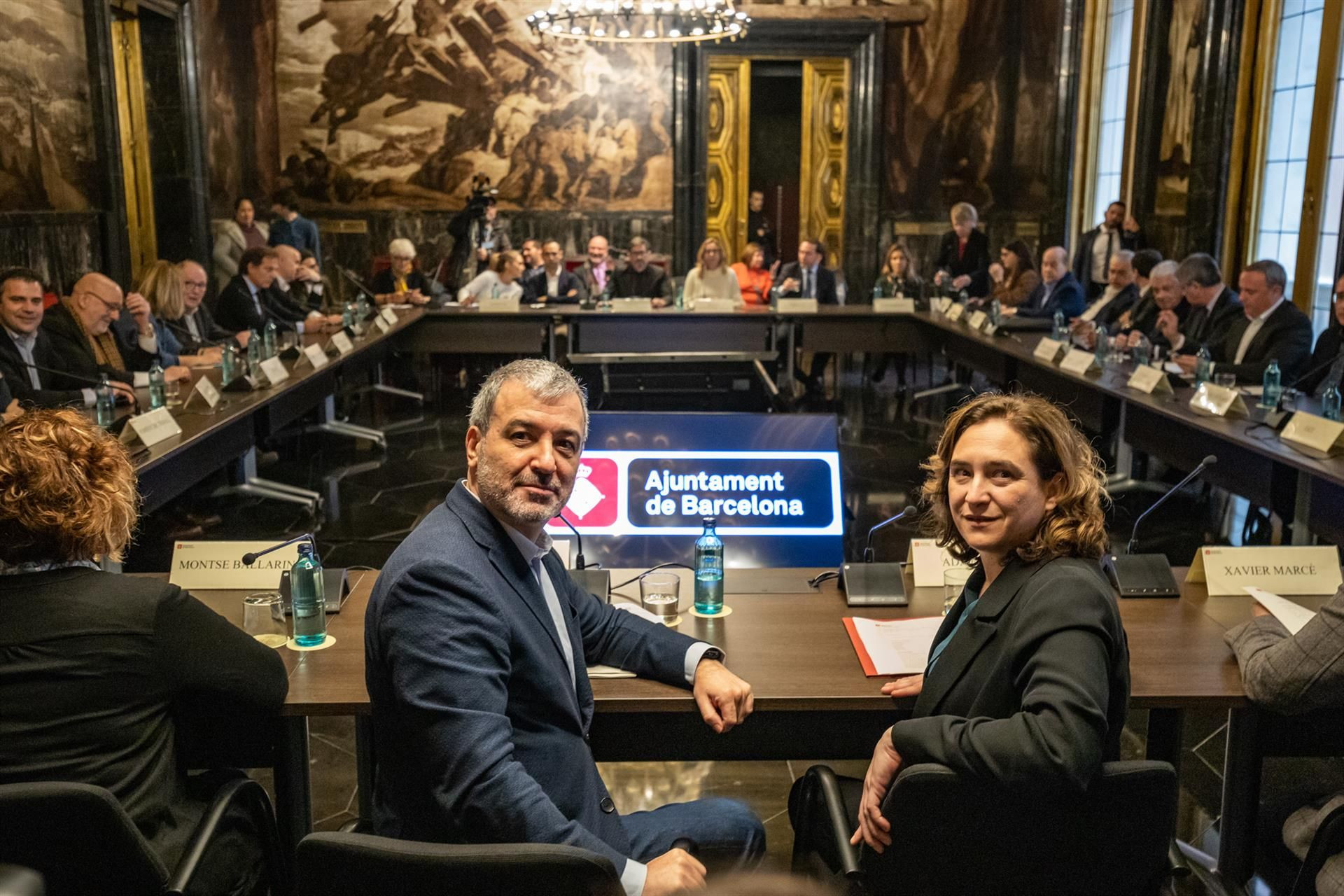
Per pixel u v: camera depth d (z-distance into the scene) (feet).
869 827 5.77
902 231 40.65
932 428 25.64
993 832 5.37
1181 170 29.63
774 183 50.06
